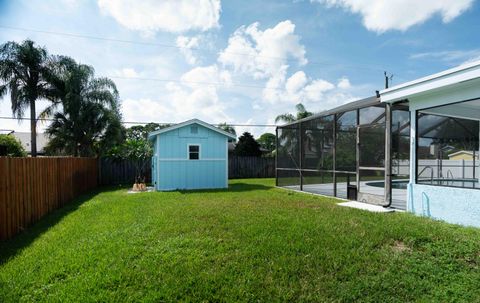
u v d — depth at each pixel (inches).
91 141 587.8
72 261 122.8
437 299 96.5
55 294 97.2
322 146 350.0
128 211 231.5
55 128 580.1
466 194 182.4
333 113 325.7
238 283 104.3
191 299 94.7
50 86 578.9
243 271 113.7
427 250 134.9
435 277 110.0
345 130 309.3
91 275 109.7
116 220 197.6
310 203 266.8
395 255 129.6
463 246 136.5
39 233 175.0
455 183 384.5
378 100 257.1
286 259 124.0
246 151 867.4
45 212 230.7
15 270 115.8
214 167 448.1
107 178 530.3
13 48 540.4
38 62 557.6
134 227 176.1
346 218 198.2
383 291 100.9
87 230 173.2
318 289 101.3
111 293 97.3
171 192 376.2
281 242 144.9
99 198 323.6
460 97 186.2
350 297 96.6
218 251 133.6
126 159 537.0
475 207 177.0
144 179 510.3
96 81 600.4
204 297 96.0
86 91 591.8
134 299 94.4
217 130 446.6
